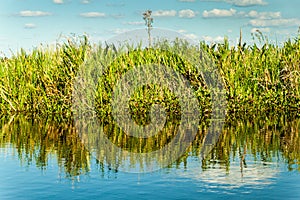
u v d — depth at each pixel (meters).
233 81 15.14
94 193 6.54
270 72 15.57
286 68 15.11
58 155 9.01
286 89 15.31
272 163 8.12
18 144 10.12
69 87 15.22
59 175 7.49
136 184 6.95
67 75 15.49
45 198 6.34
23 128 12.52
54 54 16.19
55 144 10.16
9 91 16.67
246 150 9.27
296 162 8.16
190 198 6.29
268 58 15.73
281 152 9.01
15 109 16.61
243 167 7.88
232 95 14.95
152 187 6.79
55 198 6.33
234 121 13.35
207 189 6.66
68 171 7.75
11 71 16.83
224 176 7.33
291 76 15.12
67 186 6.87
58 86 15.75
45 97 15.88
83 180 7.18
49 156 8.91
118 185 6.91
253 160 8.38
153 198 6.30
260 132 11.34
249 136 10.81
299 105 15.16
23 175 7.50
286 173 7.46
